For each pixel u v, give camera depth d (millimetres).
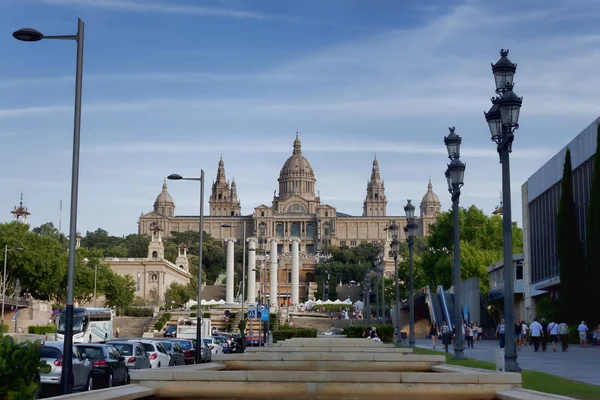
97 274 154625
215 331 114562
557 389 25688
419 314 118188
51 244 134250
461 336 43906
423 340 96188
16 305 111750
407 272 158500
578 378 31359
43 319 133625
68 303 24312
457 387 17719
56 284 132625
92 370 36188
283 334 76500
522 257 97812
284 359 28516
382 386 17766
